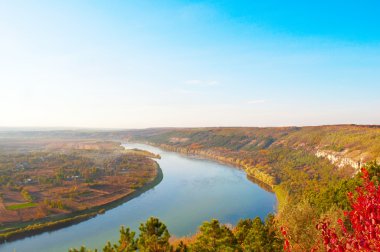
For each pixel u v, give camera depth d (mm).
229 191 133625
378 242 9156
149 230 34375
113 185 148875
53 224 95438
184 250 35344
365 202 10414
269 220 53125
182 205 114438
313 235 28156
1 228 91438
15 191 138125
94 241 84188
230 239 39469
